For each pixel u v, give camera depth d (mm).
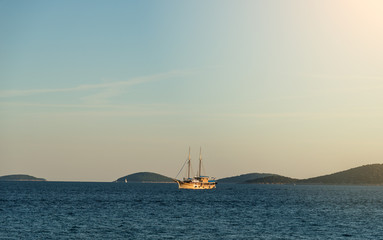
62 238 68062
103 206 131625
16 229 76812
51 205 132875
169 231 76625
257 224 88750
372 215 112688
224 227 83188
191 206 136625
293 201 176500
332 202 171750
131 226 82500
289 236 73750
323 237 73438
